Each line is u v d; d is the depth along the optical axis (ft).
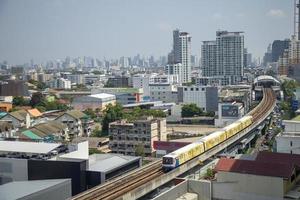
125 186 179.63
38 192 127.75
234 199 169.17
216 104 534.78
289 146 222.89
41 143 241.35
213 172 199.11
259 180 165.07
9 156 225.35
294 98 463.42
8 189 129.49
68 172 194.08
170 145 302.25
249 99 570.46
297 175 180.04
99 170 200.13
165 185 196.03
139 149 302.66
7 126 348.18
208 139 253.65
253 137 351.46
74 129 376.48
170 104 552.82
